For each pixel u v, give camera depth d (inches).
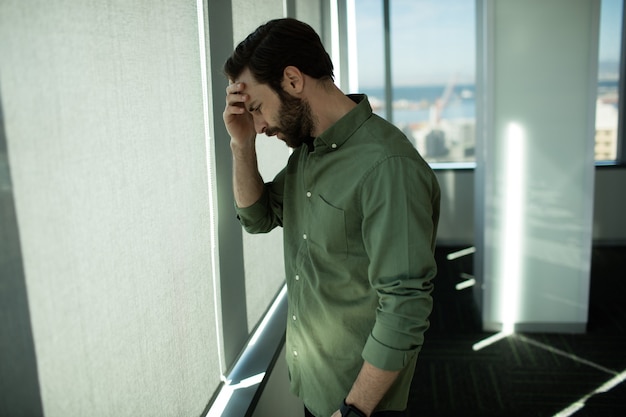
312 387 52.4
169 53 46.1
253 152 54.5
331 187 45.4
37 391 29.6
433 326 145.3
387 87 220.8
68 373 32.2
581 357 124.6
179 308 48.9
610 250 210.1
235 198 56.1
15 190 27.6
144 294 41.8
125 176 38.4
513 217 133.8
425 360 126.0
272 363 68.3
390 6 214.4
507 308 138.8
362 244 45.9
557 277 135.6
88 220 33.9
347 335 48.9
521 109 128.6
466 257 207.9
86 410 34.1
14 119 27.5
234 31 64.9
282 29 43.3
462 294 168.9
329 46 149.6
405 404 52.1
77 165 32.7
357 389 43.5
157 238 43.9
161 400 45.2
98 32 34.9
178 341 48.8
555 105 127.6
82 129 33.1
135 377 40.6
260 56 43.1
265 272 82.5
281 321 81.0
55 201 30.7
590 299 160.9
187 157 50.2
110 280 36.7
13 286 27.6
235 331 66.4
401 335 41.2
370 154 43.3
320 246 47.1
